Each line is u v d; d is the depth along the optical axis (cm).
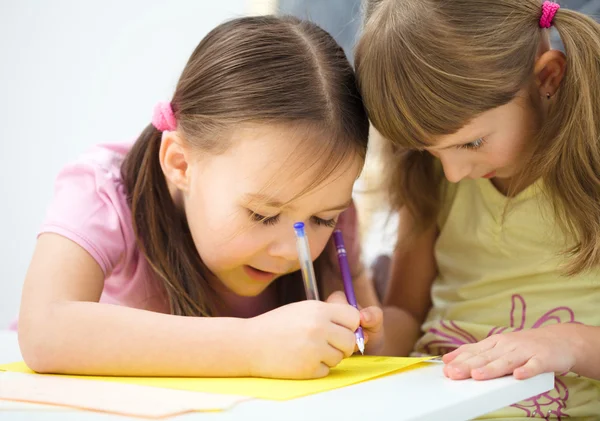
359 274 118
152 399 68
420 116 93
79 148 197
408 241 128
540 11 98
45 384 77
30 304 89
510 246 113
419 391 69
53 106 197
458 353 82
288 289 116
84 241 96
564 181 100
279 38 95
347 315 81
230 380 77
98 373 82
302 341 77
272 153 88
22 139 198
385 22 94
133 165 107
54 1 196
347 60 100
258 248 93
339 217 117
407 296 132
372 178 128
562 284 109
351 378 76
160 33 192
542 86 100
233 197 91
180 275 104
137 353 81
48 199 199
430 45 91
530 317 110
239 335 80
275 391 70
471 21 92
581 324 93
